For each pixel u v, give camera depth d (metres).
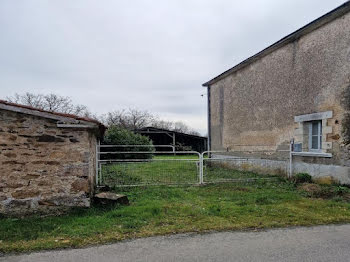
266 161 10.08
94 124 5.27
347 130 6.88
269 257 3.20
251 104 11.09
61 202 5.16
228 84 12.91
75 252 3.40
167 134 27.12
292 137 8.81
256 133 10.74
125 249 3.48
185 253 3.35
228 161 12.55
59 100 32.41
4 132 4.99
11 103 4.89
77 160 5.25
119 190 6.96
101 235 3.93
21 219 4.76
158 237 3.88
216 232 4.07
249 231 4.10
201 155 7.86
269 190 7.03
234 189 7.16
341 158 7.03
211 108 14.68
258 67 10.66
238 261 3.11
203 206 5.43
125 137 15.14
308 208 5.32
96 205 5.40
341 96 7.04
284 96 9.21
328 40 7.46
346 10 6.87
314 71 7.94
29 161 5.06
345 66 6.93
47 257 3.27
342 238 3.79
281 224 4.38
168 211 5.07
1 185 4.95
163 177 9.04
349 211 5.09
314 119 7.89
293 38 8.71
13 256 3.30
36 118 5.11
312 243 3.62
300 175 8.02
